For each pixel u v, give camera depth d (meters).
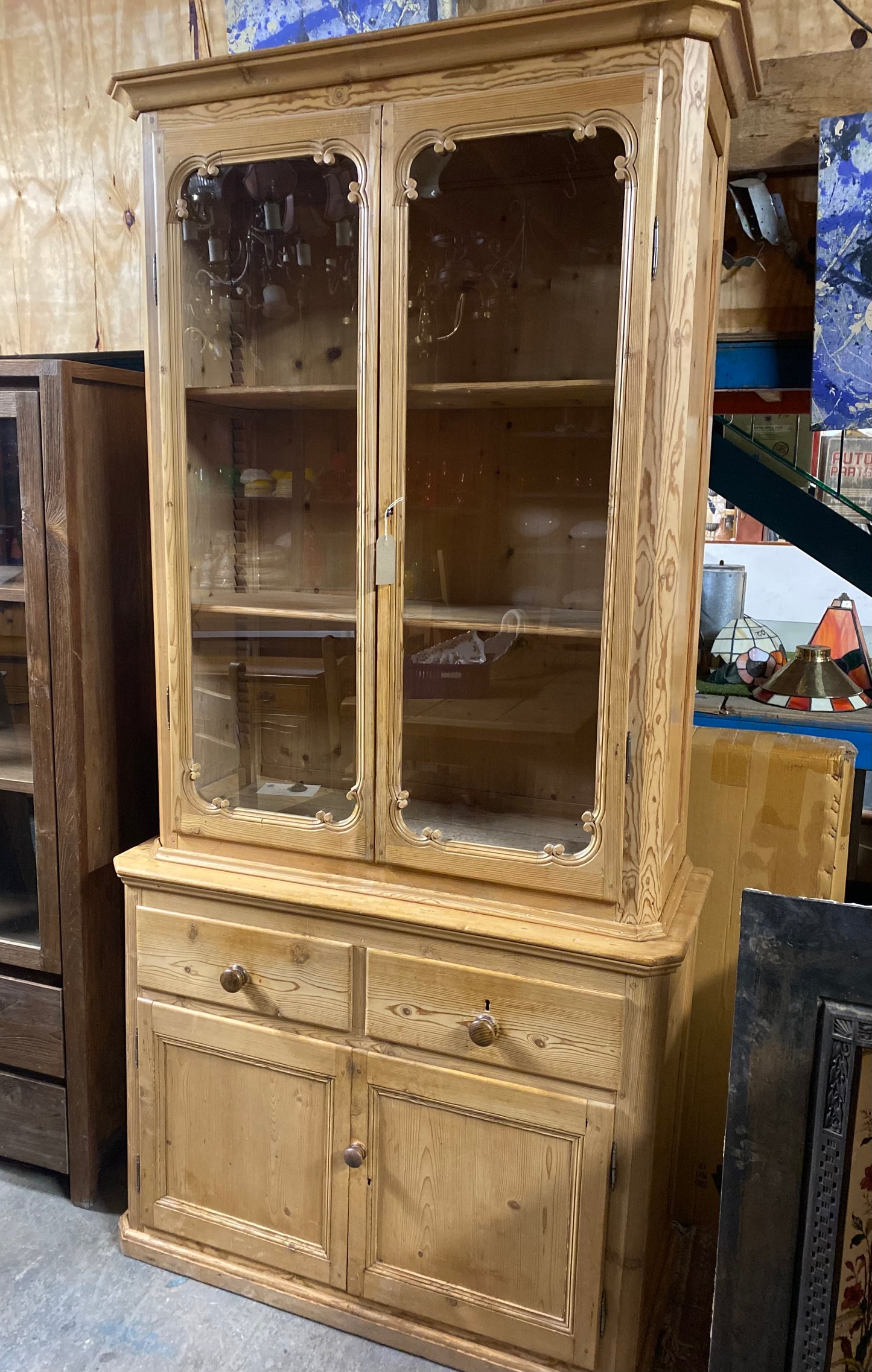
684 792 1.60
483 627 1.40
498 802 1.42
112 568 1.76
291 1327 1.59
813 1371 1.05
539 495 1.36
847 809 1.69
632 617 1.28
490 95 1.24
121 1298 1.63
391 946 1.46
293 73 1.32
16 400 1.60
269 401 1.51
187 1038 1.62
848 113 1.72
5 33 2.14
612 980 1.34
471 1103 1.45
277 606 1.53
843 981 0.98
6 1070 1.87
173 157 1.42
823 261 1.71
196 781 1.60
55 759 1.70
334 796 1.52
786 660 2.24
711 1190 1.80
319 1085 1.55
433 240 1.33
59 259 2.20
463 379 1.36
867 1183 1.01
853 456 4.01
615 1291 1.41
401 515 1.39
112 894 1.83
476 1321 1.50
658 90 1.16
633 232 1.20
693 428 1.33
